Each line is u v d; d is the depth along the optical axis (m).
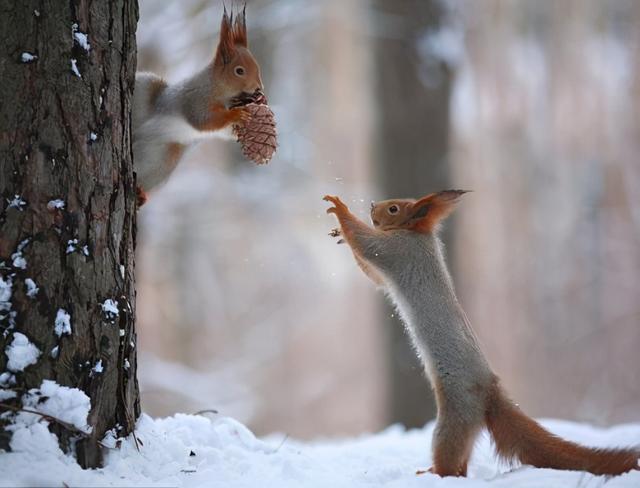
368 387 27.80
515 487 5.46
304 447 8.21
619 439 7.77
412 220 7.07
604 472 5.93
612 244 25.44
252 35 19.33
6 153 5.17
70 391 5.14
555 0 18.45
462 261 15.63
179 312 21.86
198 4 18.56
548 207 23.19
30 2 5.20
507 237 22.73
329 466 6.49
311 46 20.70
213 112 7.18
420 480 5.62
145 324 20.94
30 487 4.77
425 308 6.68
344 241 7.27
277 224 21.61
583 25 18.89
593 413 25.83
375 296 15.15
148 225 19.41
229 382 23.56
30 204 5.19
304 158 21.72
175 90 7.20
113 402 5.43
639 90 20.22
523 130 19.09
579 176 23.30
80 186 5.30
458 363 6.35
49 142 5.22
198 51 18.38
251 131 7.11
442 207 7.06
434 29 15.16
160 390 20.19
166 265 21.27
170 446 5.77
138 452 5.45
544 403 25.44
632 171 22.42
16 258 5.16
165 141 7.18
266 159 7.16
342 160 21.84
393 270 6.89
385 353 14.92
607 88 20.19
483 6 16.77
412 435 9.45
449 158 15.12
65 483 4.82
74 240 5.27
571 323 25.88
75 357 5.23
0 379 5.07
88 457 5.13
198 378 20.52
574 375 25.89
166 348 21.95
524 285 24.23
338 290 26.47
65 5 5.27
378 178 15.23
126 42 5.65
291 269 23.33
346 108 19.73
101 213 5.40
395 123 14.98
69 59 5.28
